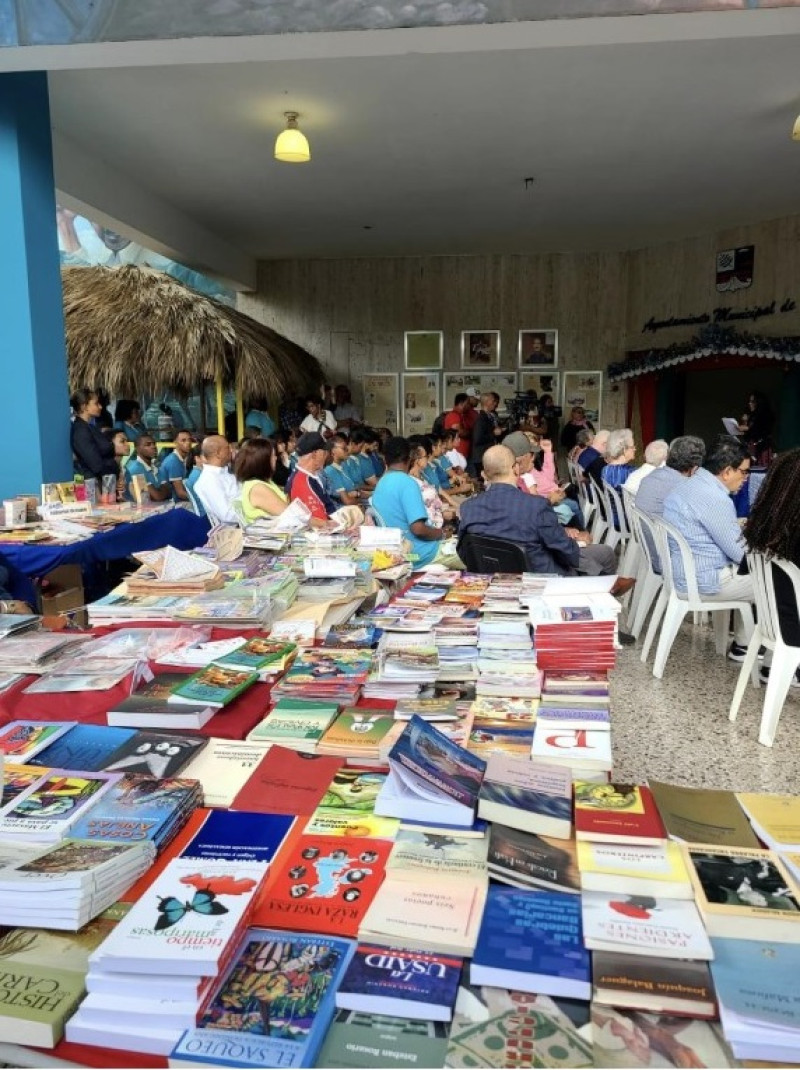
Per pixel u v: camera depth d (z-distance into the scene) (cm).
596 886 115
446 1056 90
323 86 564
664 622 402
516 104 598
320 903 116
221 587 270
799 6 317
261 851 126
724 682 398
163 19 345
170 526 485
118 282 877
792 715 355
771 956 102
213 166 751
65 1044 96
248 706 187
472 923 110
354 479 802
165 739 167
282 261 1242
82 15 347
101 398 820
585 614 208
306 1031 93
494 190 841
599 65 531
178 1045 92
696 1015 95
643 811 133
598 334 1215
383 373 1252
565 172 773
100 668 203
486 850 128
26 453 516
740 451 382
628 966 101
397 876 120
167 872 119
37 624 243
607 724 171
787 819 134
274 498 444
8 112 485
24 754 160
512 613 251
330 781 152
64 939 110
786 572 311
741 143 692
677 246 1108
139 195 814
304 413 1026
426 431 1256
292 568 304
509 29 337
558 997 99
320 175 782
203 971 97
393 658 202
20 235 496
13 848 126
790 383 976
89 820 133
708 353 1030
